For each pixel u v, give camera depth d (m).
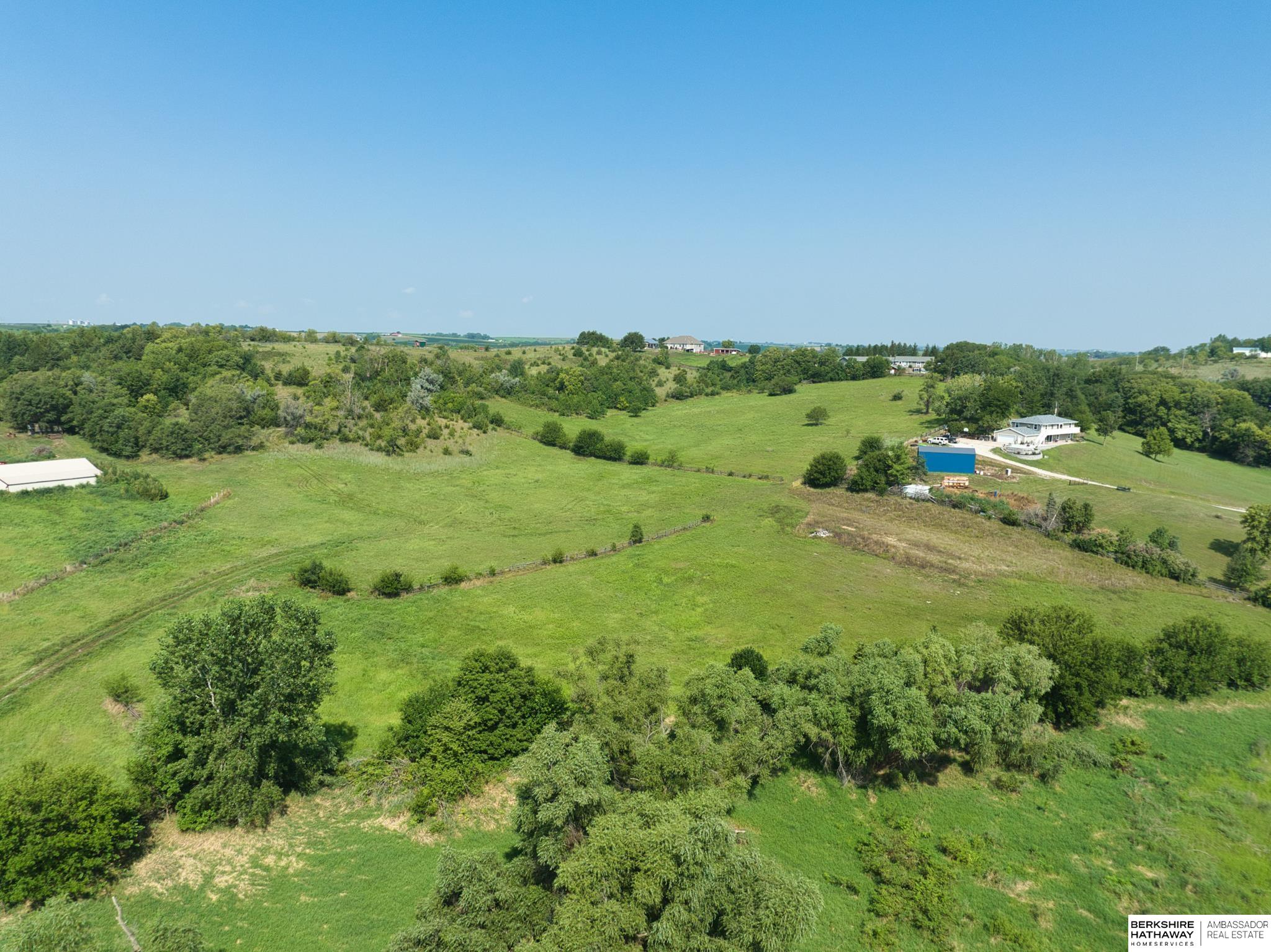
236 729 32.50
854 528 81.12
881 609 60.69
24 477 80.94
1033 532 78.56
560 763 28.34
